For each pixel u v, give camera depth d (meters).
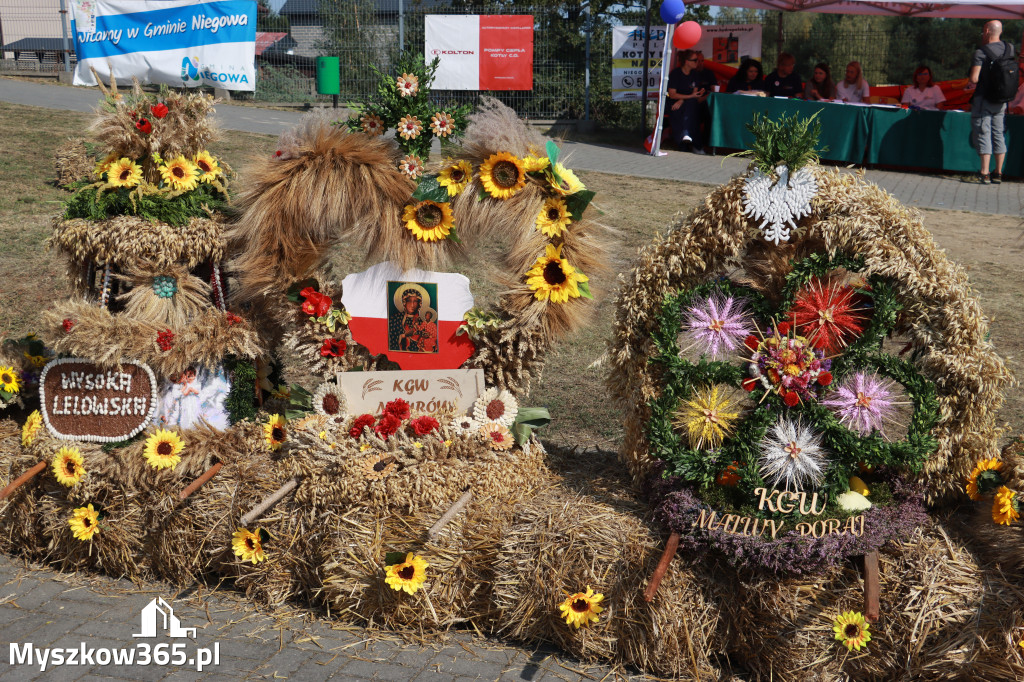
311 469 3.22
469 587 3.10
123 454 3.42
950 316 2.85
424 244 3.42
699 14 18.78
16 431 3.83
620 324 3.17
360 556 3.11
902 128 12.77
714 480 2.97
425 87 3.47
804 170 2.92
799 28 21.69
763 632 2.77
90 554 3.56
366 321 3.49
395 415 3.37
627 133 15.85
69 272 3.70
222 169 3.77
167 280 3.51
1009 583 2.67
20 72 18.98
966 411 2.88
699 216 3.03
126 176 3.50
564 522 2.99
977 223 9.62
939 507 3.03
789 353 2.93
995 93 11.95
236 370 3.56
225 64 16.02
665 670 2.89
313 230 3.47
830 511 2.82
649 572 2.84
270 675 2.92
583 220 3.36
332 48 16.77
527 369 3.48
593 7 16.30
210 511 3.34
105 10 16.47
